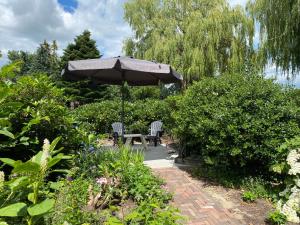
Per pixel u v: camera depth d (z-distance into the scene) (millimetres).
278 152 4902
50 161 1588
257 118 5355
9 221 1664
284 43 13383
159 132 10164
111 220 2736
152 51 18656
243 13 17047
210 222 3861
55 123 4078
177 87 19844
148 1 19938
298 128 5207
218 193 5047
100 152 5223
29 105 3988
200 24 17156
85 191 3814
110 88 26578
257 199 4750
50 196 2156
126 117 11867
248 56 16938
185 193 4961
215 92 6336
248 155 5316
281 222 3787
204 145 6348
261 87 5785
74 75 8008
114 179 4324
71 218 2836
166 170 6582
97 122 11922
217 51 17828
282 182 5082
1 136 3416
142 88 20703
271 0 13359
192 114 6324
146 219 2850
